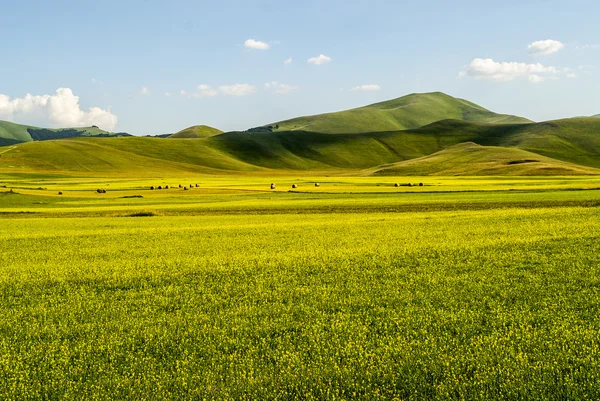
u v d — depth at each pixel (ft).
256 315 45.57
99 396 29.60
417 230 107.86
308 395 28.30
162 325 43.32
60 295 56.85
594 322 39.63
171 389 30.22
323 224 129.18
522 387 28.14
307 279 60.70
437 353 33.94
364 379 30.58
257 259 75.77
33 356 36.81
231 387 29.76
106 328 42.83
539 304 45.68
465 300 48.88
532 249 75.92
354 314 44.73
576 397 26.91
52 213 195.83
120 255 85.61
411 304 47.55
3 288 60.85
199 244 96.89
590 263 63.87
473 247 79.97
